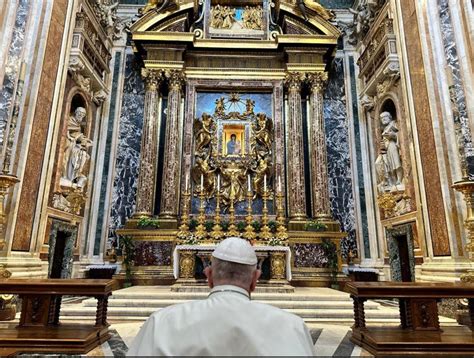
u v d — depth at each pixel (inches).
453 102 215.6
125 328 199.6
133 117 418.0
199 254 305.4
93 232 380.5
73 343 145.9
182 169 393.4
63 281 169.5
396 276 335.0
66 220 326.6
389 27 335.6
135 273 342.3
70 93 334.3
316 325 215.6
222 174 394.6
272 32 429.1
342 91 436.1
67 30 310.7
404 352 146.0
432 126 262.7
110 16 420.8
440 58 265.3
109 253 369.7
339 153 416.2
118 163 404.5
